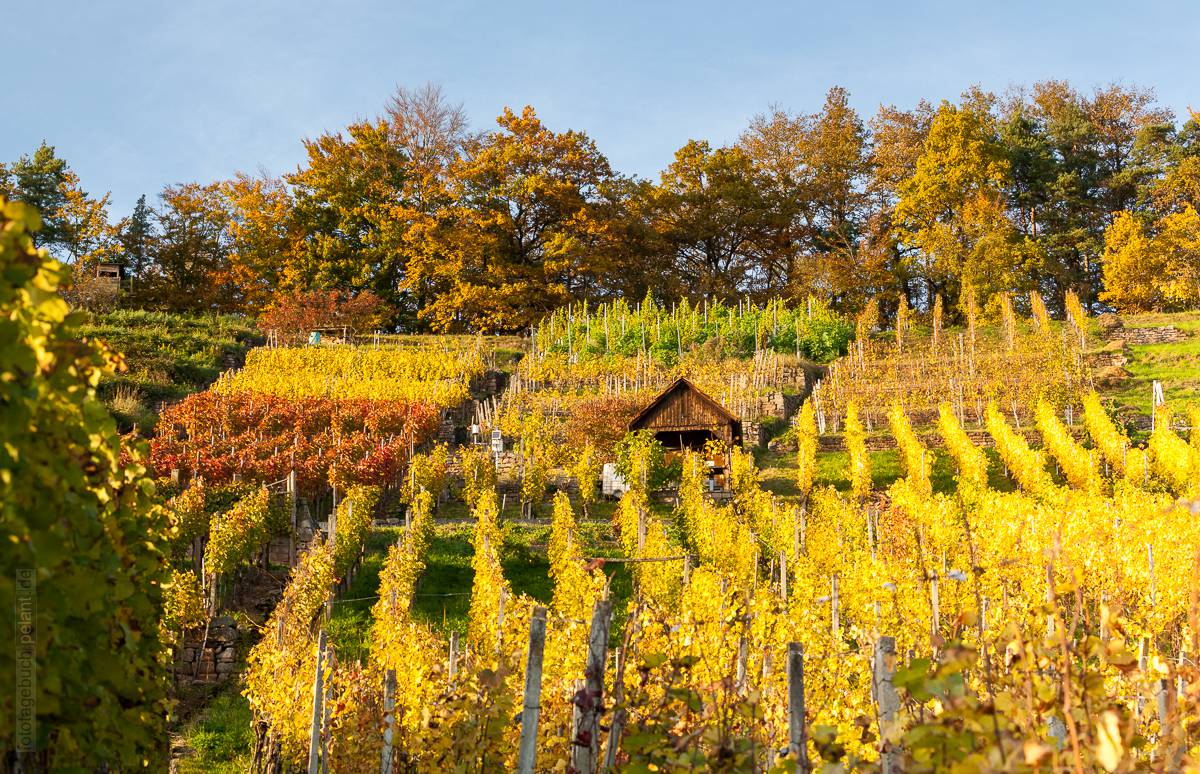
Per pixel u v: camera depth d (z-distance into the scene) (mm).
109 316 43219
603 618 5539
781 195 61562
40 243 53656
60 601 3717
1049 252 54688
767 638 10164
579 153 56625
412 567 17594
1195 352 37125
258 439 29375
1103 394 33656
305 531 21922
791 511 20625
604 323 45219
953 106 55562
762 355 39719
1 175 54375
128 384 35594
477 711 7602
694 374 39562
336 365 40469
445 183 56594
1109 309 54188
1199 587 4078
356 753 9375
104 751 4387
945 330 48031
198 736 12453
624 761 5762
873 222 58469
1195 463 24266
